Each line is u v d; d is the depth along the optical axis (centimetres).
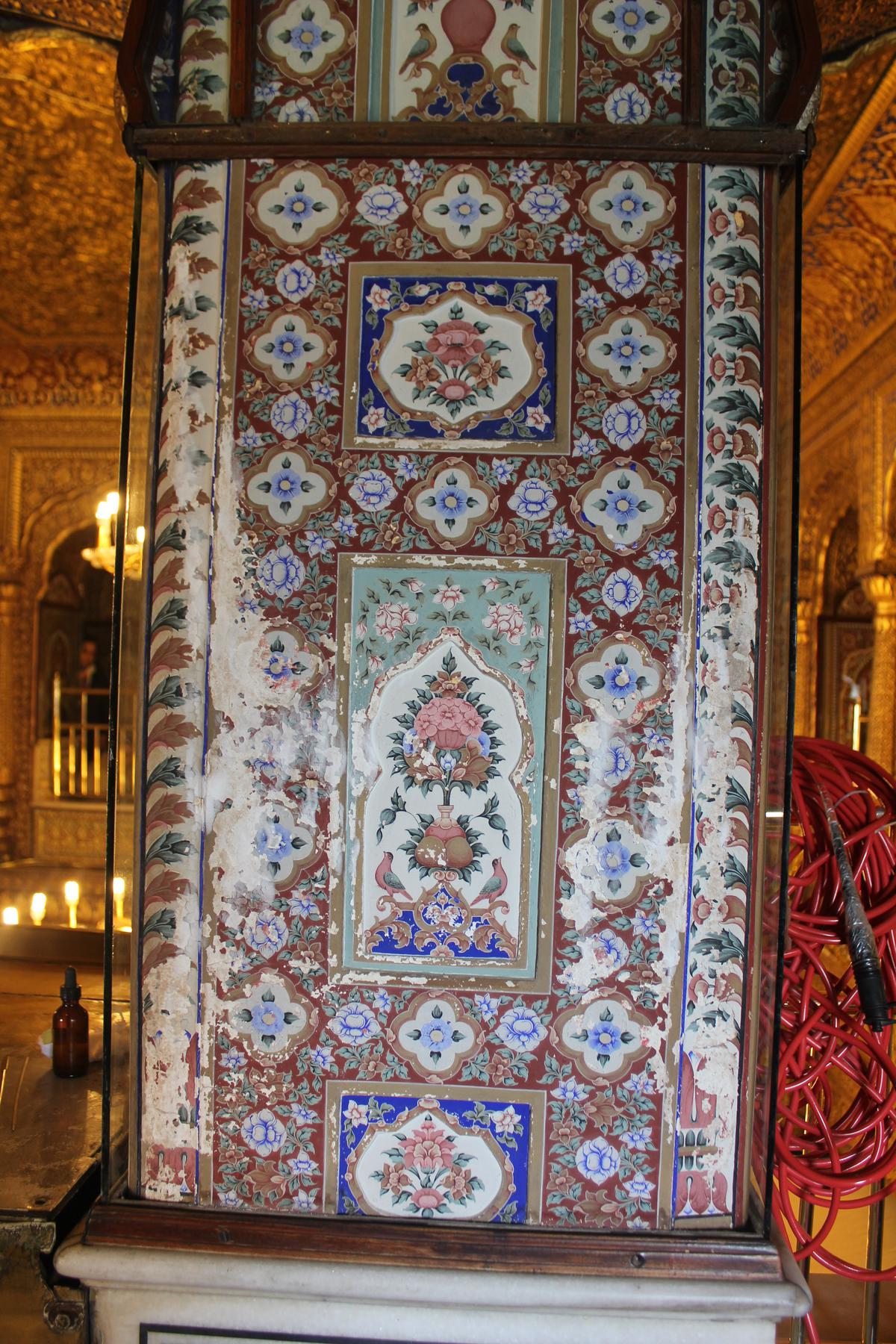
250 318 146
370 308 146
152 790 146
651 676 143
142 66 144
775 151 141
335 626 145
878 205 441
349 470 145
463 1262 140
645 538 143
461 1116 145
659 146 142
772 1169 141
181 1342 142
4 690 639
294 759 145
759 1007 143
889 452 538
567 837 143
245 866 146
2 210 439
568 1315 138
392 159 146
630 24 146
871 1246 168
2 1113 185
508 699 144
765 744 143
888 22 246
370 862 145
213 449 146
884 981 170
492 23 147
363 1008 145
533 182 145
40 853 648
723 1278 138
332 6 148
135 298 142
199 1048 147
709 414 143
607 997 144
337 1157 145
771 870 141
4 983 281
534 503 144
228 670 146
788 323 140
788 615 136
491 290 145
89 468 632
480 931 144
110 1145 145
